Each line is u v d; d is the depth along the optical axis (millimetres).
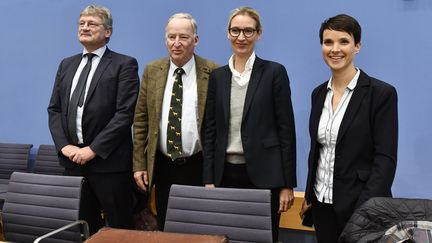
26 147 3406
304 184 2840
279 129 1941
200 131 2143
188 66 2186
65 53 3480
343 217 1708
